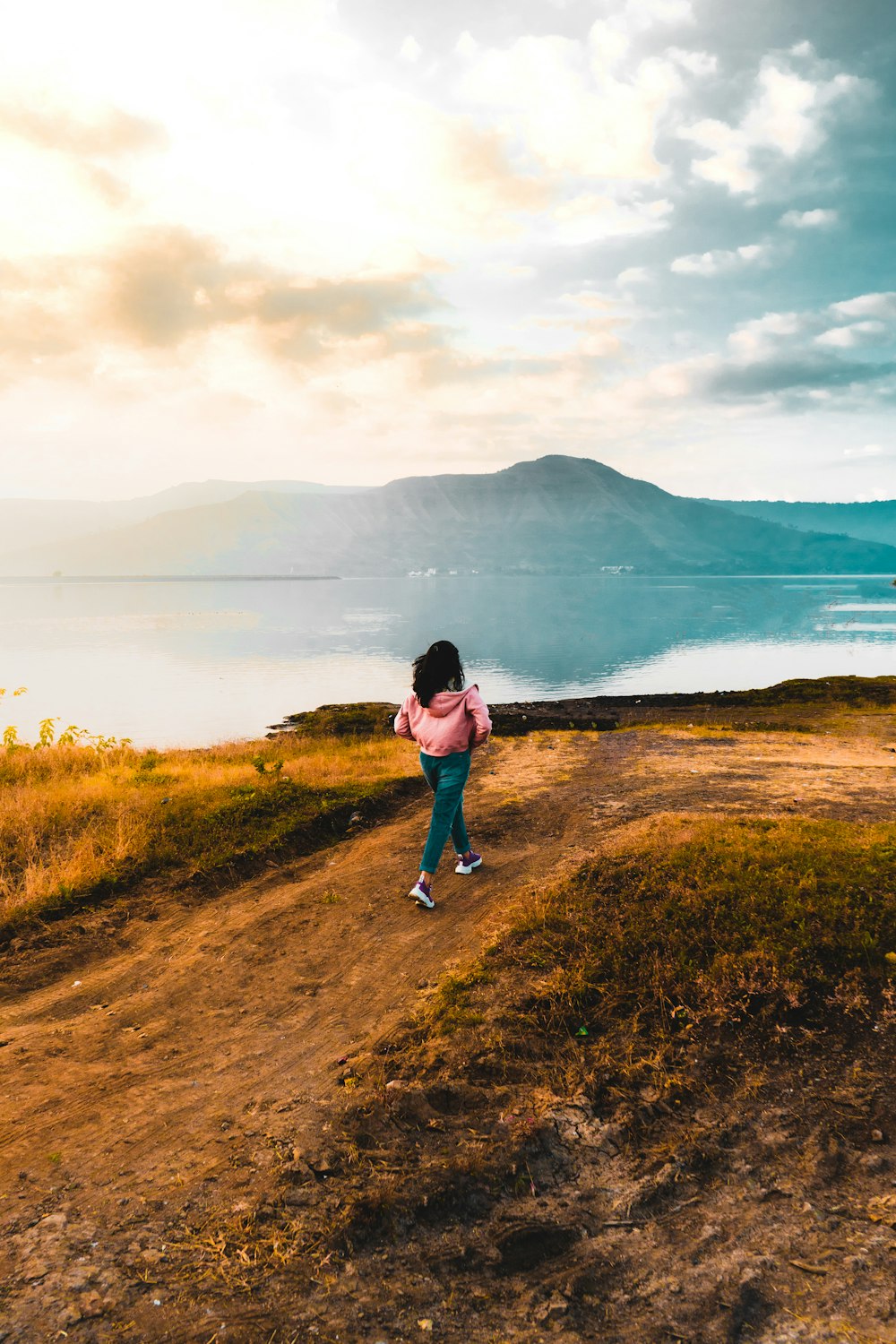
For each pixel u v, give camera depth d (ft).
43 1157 10.55
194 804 28.27
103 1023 14.56
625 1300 8.05
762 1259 8.45
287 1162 10.14
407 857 23.39
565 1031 12.96
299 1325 7.71
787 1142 10.30
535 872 20.99
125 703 134.92
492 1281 8.38
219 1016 14.69
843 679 101.50
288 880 22.26
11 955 17.43
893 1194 9.24
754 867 17.87
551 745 46.47
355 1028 13.88
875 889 16.35
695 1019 12.98
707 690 156.46
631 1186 9.71
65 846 24.26
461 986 14.62
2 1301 7.93
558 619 421.59
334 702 136.56
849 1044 12.19
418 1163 10.10
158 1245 8.79
